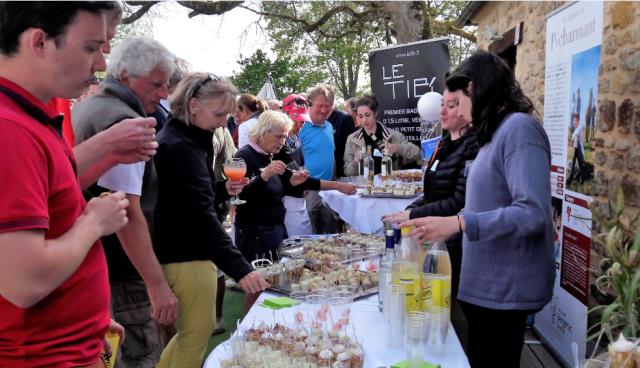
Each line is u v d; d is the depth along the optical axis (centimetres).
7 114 105
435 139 477
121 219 125
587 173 286
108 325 135
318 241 311
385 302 162
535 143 176
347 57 1750
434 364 149
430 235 173
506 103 187
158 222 211
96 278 129
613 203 294
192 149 209
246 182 300
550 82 346
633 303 192
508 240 183
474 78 188
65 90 116
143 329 225
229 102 215
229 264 210
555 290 329
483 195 189
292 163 390
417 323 148
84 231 115
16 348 111
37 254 103
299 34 1370
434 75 581
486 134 189
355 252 280
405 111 604
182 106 212
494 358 192
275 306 201
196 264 213
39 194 106
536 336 358
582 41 295
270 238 326
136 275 221
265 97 966
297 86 1947
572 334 299
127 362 222
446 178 271
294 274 239
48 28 108
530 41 476
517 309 182
